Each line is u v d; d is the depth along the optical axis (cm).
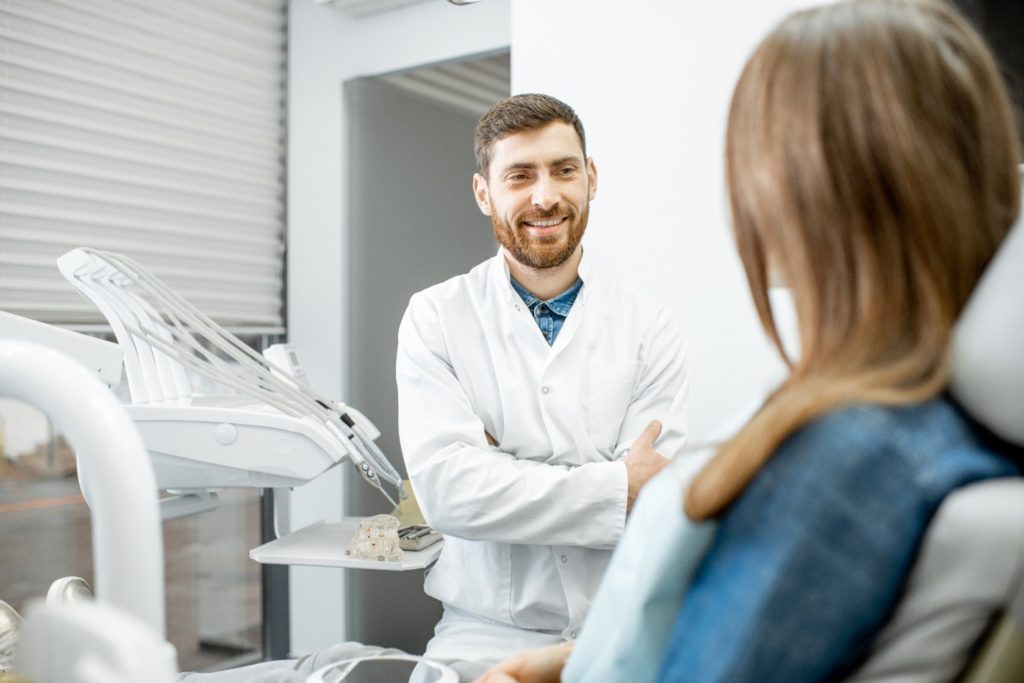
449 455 162
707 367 213
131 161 270
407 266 295
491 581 166
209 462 187
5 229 242
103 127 262
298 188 319
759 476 46
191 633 293
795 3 200
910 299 47
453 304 181
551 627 163
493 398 176
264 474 189
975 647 42
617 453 172
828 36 49
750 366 207
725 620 44
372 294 302
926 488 42
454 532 161
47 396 45
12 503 242
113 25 265
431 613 287
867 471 43
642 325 183
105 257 174
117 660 34
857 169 47
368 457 187
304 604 312
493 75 277
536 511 153
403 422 175
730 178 54
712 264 212
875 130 47
